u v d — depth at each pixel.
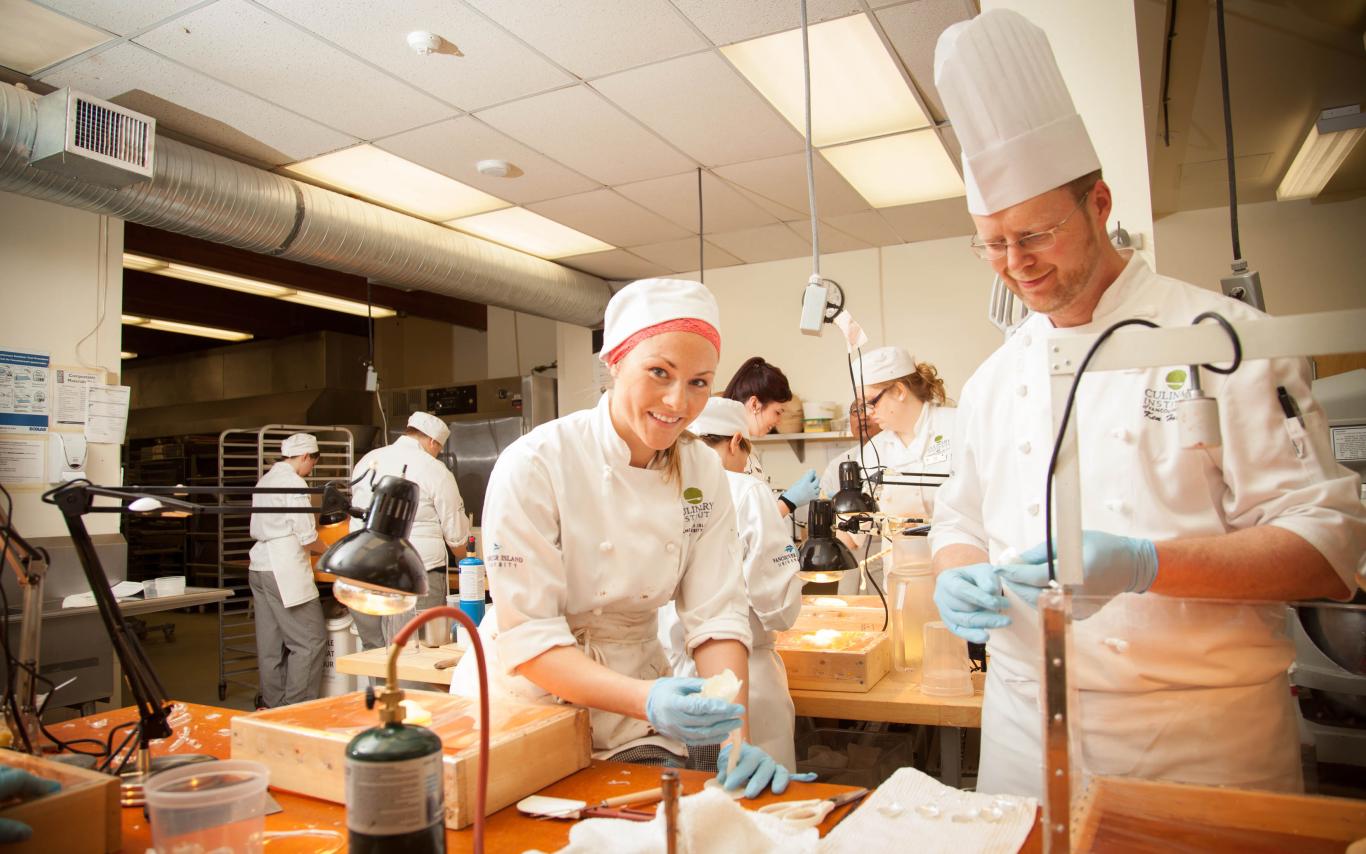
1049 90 1.24
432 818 0.84
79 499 1.13
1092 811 0.91
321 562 1.02
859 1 2.81
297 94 3.38
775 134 3.82
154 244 5.46
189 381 9.78
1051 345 0.88
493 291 5.16
